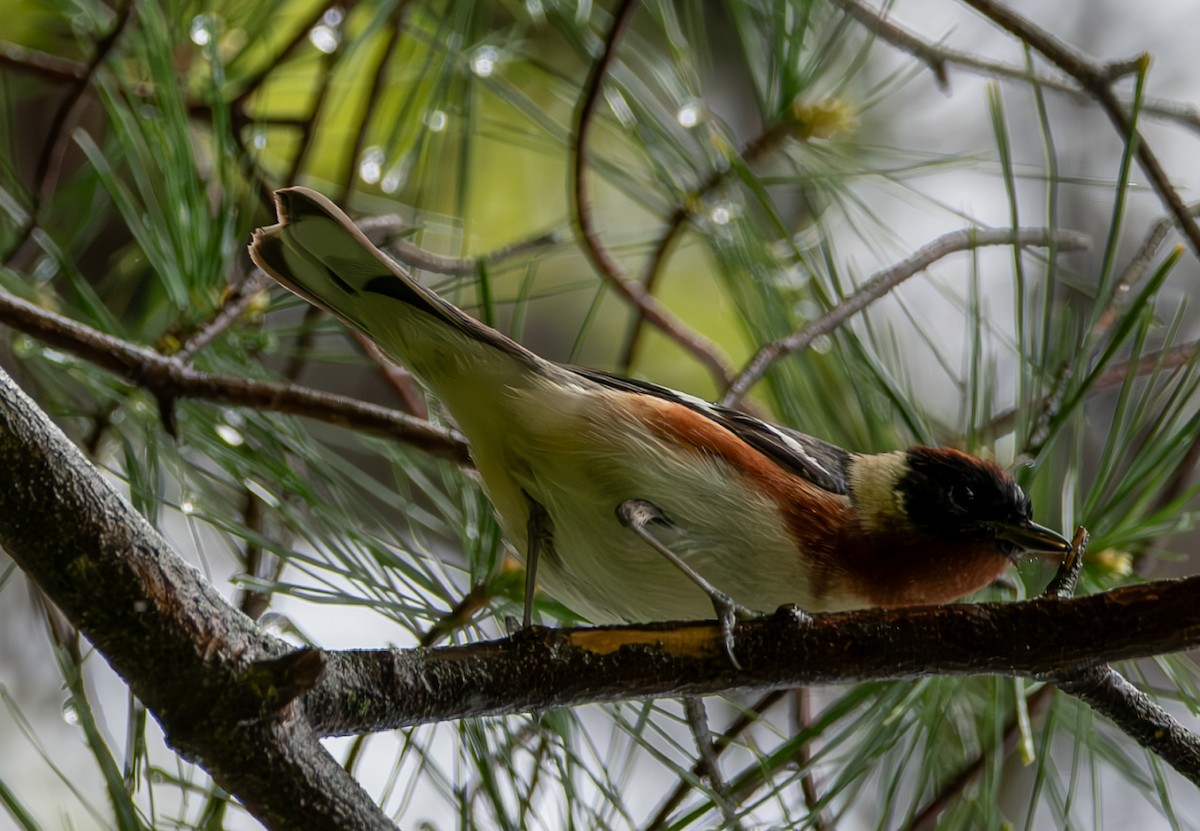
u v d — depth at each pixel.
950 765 6.16
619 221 10.31
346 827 4.20
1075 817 6.11
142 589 4.10
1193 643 4.75
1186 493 5.77
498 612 6.13
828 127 7.95
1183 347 6.74
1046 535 6.31
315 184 8.23
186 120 6.75
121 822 4.64
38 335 6.14
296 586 5.83
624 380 6.46
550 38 8.96
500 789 5.52
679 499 5.99
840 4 7.79
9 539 4.06
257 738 4.11
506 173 10.14
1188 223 6.95
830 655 4.84
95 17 7.95
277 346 7.34
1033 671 4.85
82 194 7.95
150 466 6.42
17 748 7.50
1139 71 5.81
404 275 5.78
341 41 7.97
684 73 8.02
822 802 5.35
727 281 7.65
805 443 6.67
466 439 6.35
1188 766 4.97
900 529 6.42
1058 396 6.41
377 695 4.44
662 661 4.79
